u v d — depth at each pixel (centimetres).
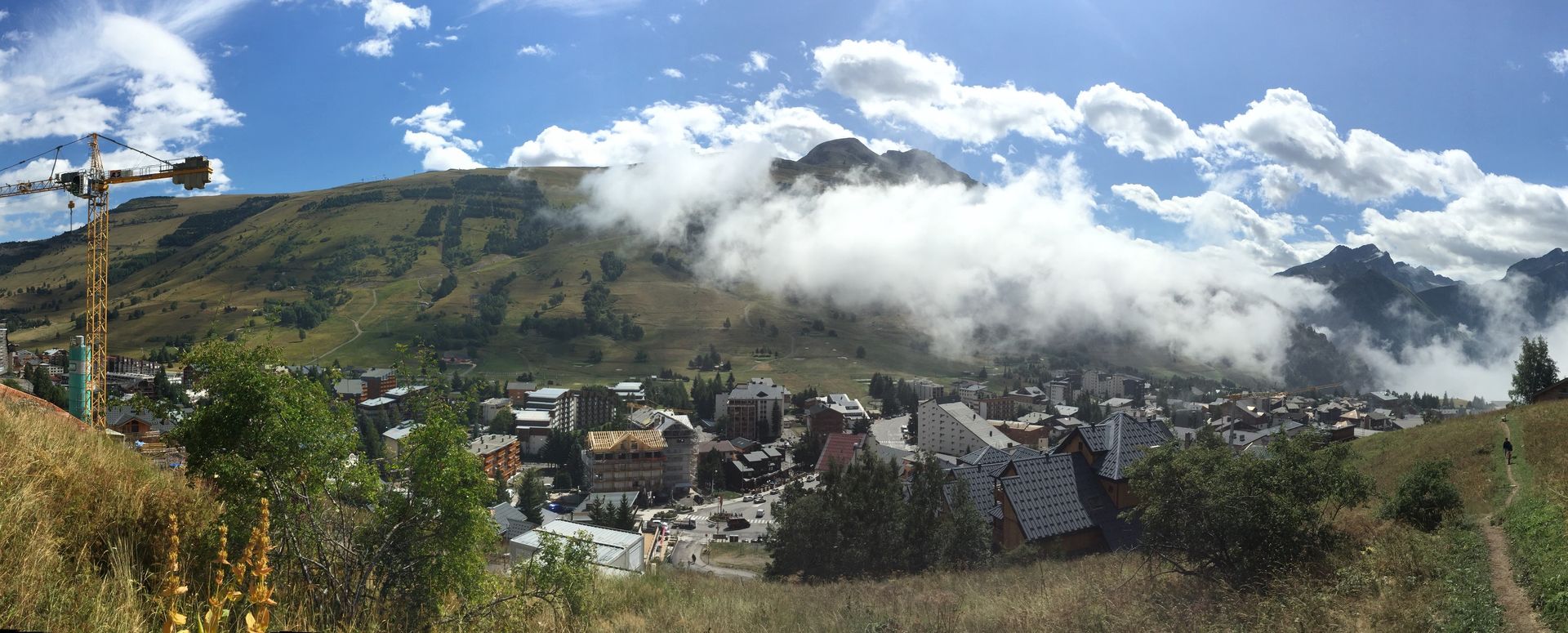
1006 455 6091
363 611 1156
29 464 1090
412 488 1280
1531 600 1678
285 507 1162
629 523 11125
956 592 2745
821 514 4972
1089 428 5253
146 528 1084
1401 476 4012
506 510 9338
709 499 15138
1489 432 4731
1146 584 2455
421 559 1262
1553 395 7662
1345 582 1941
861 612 1983
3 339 18412
